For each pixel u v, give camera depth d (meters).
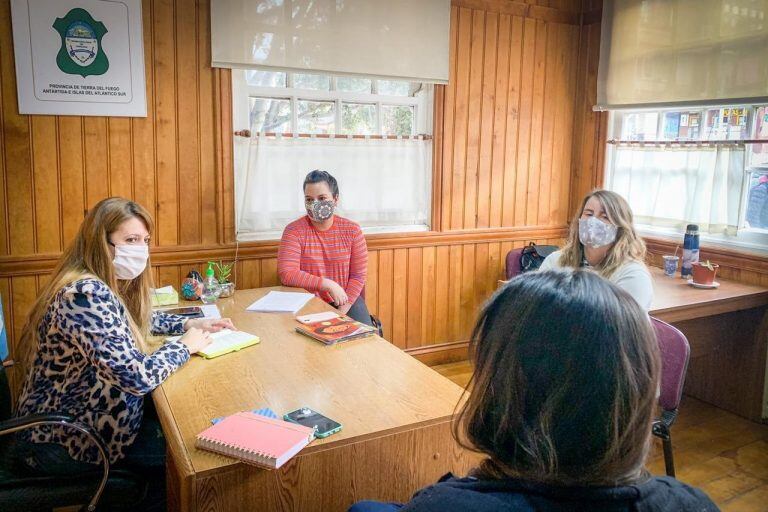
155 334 2.11
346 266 3.05
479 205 3.89
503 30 3.78
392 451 1.42
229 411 1.49
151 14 2.90
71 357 1.60
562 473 0.62
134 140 2.96
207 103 3.07
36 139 2.78
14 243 2.80
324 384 1.67
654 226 3.73
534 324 0.65
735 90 3.18
